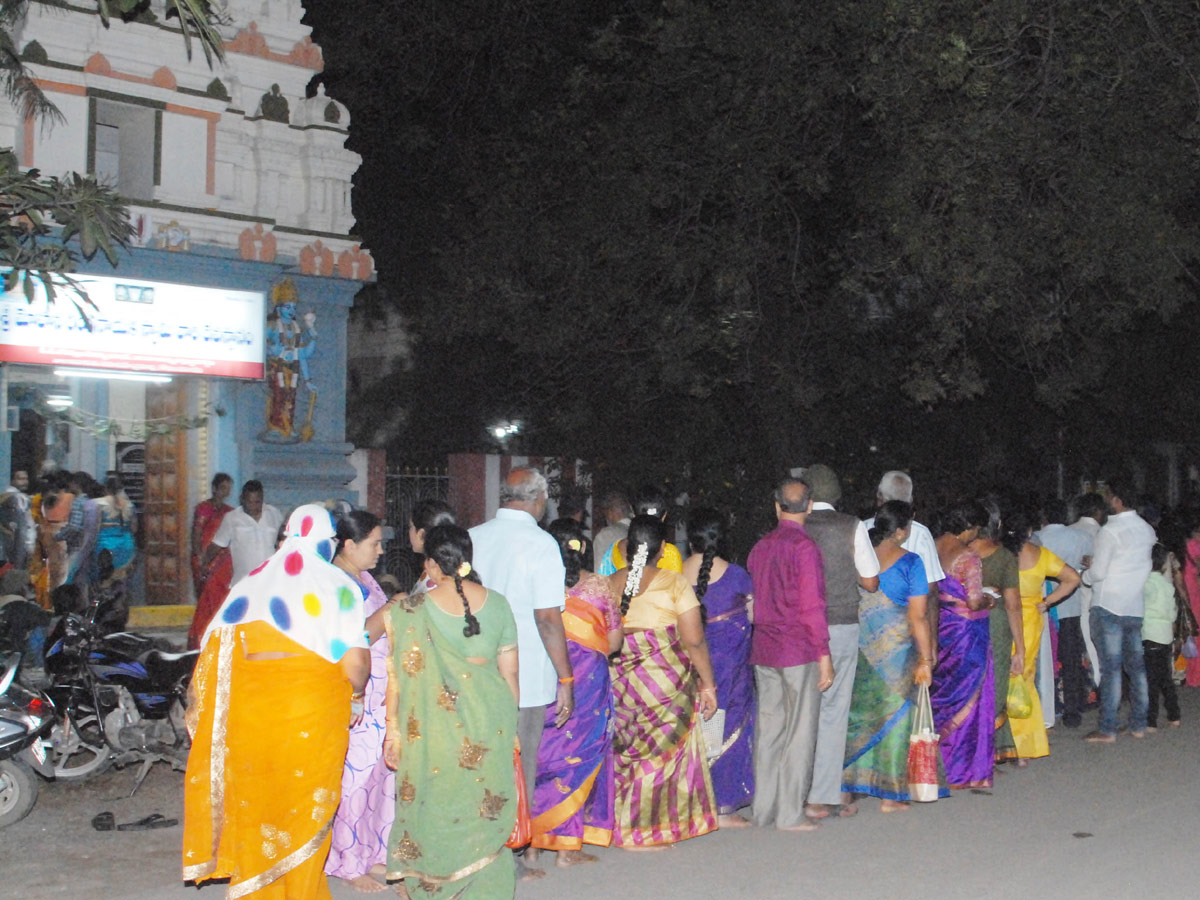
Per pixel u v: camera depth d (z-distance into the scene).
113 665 7.82
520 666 6.04
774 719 7.08
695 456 16.89
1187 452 22.22
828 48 13.18
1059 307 13.45
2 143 10.95
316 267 12.98
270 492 12.84
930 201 12.15
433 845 5.12
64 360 11.04
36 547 10.95
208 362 11.99
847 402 17.31
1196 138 11.47
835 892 5.97
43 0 10.54
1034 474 19.06
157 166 11.88
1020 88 11.59
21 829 7.04
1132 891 5.99
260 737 4.93
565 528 6.37
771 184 14.21
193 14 8.95
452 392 22.28
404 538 15.12
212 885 6.03
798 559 6.91
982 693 7.91
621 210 14.47
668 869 6.34
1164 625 10.29
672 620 6.67
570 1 17.47
